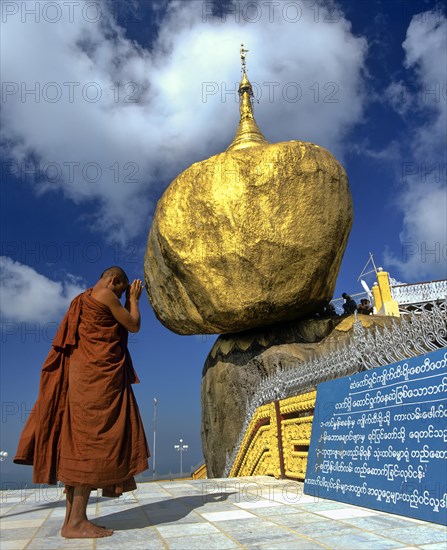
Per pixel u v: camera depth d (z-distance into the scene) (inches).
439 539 130.3
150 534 148.0
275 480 311.7
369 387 203.8
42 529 163.5
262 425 376.2
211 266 583.2
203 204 593.3
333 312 641.0
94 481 144.3
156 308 681.0
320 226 575.2
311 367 303.1
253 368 586.2
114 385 155.2
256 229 567.5
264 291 570.6
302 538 137.2
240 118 792.3
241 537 140.9
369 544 127.3
